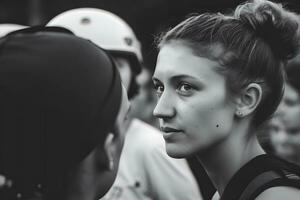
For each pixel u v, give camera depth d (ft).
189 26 5.85
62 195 4.42
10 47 4.42
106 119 4.37
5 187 4.35
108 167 4.58
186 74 5.68
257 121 6.02
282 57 6.11
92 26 10.34
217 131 5.70
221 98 5.70
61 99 4.20
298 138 11.60
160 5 25.32
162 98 5.75
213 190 7.66
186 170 9.38
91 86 4.31
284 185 5.45
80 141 4.24
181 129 5.69
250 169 5.75
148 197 9.33
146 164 9.28
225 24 5.90
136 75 10.57
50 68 4.26
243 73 5.79
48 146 4.22
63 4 25.85
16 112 4.20
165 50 5.88
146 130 9.61
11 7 27.20
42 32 4.73
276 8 6.15
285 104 11.48
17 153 4.25
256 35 5.98
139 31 26.50
